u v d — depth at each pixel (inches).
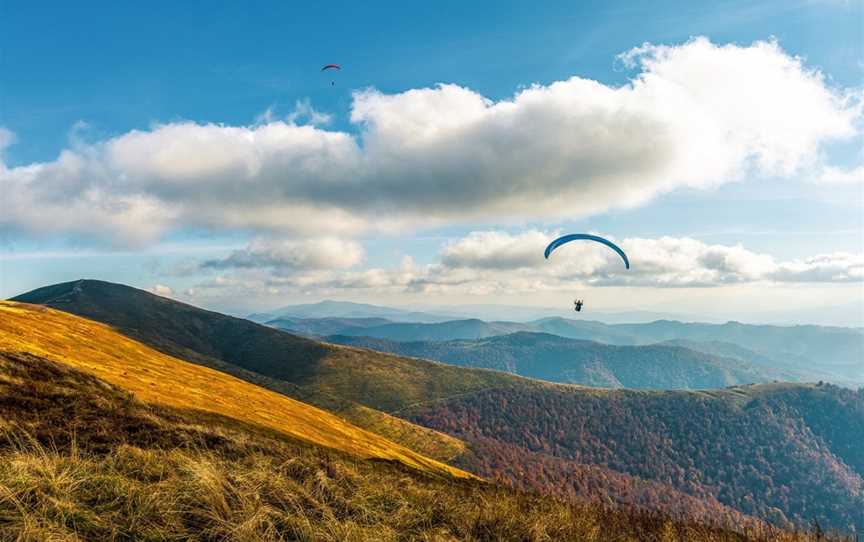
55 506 348.8
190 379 2325.3
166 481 425.1
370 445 2213.3
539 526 539.5
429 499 591.8
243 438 741.9
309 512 456.8
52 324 2511.1
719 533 683.4
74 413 681.6
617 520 670.5
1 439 507.8
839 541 639.1
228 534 379.2
